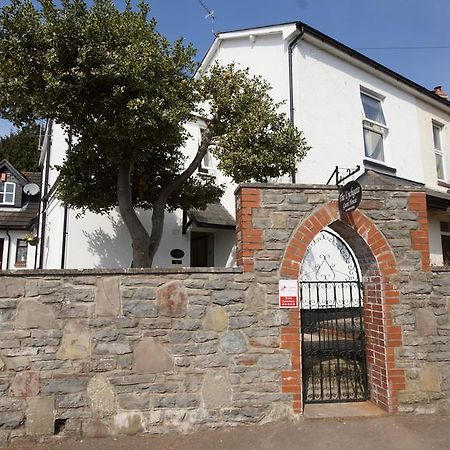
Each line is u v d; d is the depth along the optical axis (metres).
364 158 10.42
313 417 4.46
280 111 9.55
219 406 4.31
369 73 11.10
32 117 5.80
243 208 4.64
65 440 4.01
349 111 10.38
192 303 4.42
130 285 4.35
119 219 9.37
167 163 7.92
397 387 4.62
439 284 4.88
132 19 5.92
